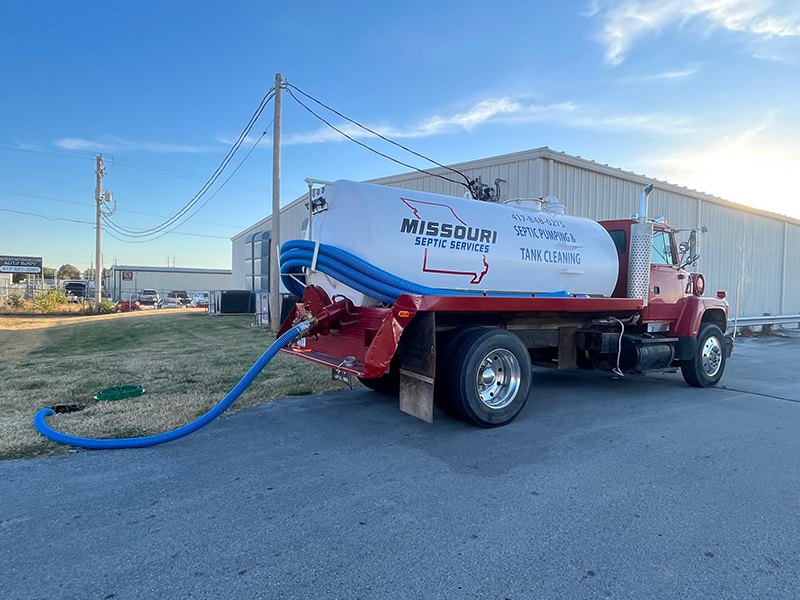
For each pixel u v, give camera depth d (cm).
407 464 416
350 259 496
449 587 247
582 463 420
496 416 520
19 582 248
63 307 2725
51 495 349
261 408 595
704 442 481
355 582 250
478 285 549
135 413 550
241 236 2988
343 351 535
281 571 259
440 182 1395
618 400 662
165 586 246
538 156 1134
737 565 269
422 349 482
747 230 1819
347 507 334
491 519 319
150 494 353
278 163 1402
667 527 311
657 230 727
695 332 719
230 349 1071
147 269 5650
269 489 363
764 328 1838
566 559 273
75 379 733
